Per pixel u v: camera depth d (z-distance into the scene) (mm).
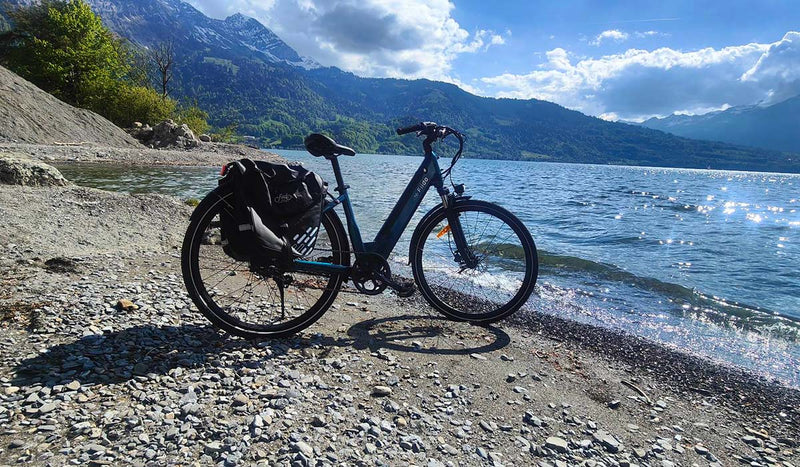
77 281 3895
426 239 3879
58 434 1912
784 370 3477
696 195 31812
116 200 7340
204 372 2609
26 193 6707
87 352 2660
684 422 2650
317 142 3357
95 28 44562
